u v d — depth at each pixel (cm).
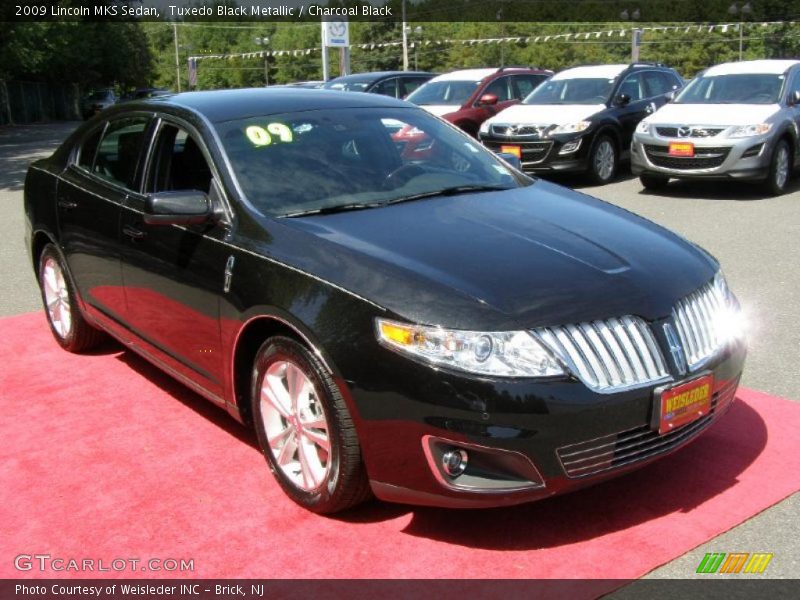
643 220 438
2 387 534
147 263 457
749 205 1121
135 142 500
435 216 406
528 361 320
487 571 330
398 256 359
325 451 364
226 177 425
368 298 339
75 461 433
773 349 560
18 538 366
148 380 540
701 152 1178
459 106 1506
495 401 315
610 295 344
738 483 387
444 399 318
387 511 376
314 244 373
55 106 5034
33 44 3647
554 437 319
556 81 1476
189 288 424
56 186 559
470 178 470
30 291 771
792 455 411
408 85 1741
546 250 371
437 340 322
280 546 352
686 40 8262
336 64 10012
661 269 372
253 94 502
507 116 1382
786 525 354
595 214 429
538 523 362
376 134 479
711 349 370
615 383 332
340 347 340
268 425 390
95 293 527
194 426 470
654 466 406
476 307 327
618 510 369
